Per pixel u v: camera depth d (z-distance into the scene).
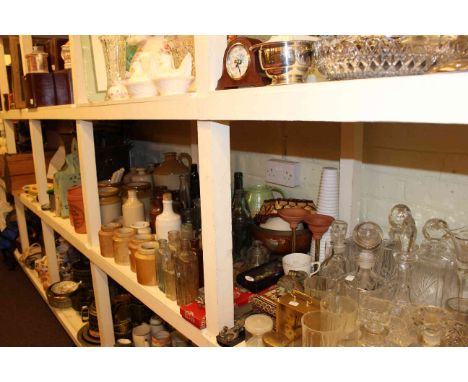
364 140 0.99
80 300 1.92
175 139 1.87
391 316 0.70
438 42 0.47
